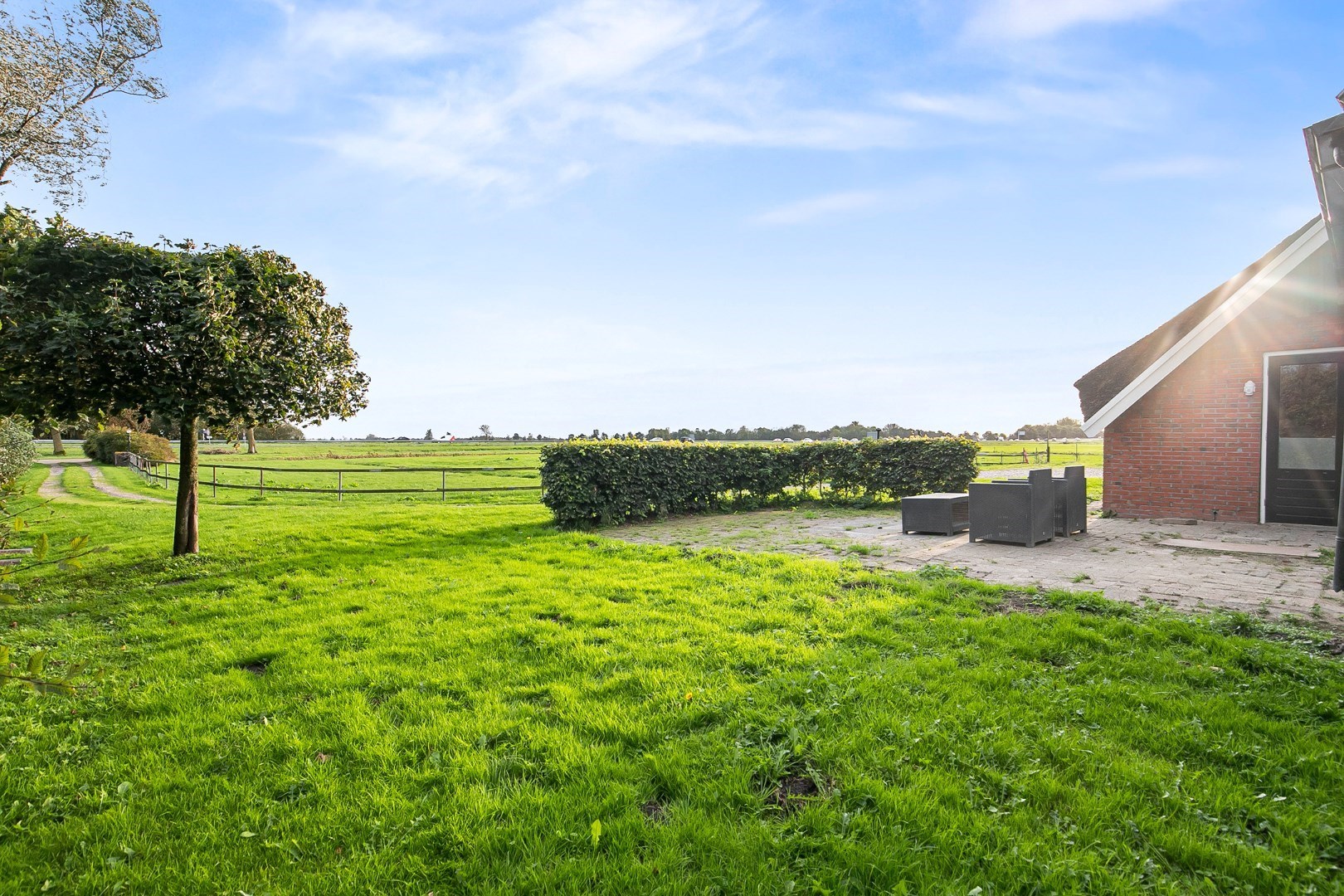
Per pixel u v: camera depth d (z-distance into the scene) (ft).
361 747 12.39
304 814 10.30
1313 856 8.68
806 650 16.83
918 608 20.58
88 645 19.43
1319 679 14.38
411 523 43.16
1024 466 103.60
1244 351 38.81
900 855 8.91
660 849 9.12
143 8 41.50
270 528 40.81
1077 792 10.16
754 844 9.19
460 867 8.87
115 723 13.89
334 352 33.63
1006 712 12.95
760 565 27.81
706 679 15.19
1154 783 10.41
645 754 11.74
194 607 23.25
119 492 80.94
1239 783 10.47
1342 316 35.94
